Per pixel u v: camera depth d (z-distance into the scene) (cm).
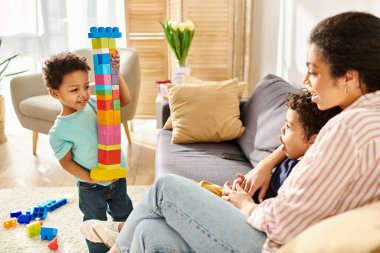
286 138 137
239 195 138
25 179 297
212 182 189
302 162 101
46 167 321
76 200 258
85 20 430
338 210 94
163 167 205
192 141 243
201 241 118
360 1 190
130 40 416
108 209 193
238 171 202
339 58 92
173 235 127
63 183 290
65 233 218
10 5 419
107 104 154
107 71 153
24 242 208
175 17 383
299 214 95
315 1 248
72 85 158
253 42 387
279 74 329
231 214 119
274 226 100
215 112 242
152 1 403
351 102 99
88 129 165
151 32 412
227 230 115
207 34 369
